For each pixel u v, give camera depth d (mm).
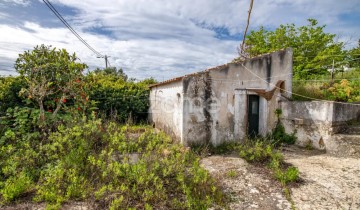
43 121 6363
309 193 4934
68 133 6039
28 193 4320
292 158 7152
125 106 12500
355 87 10508
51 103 7332
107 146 6062
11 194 4012
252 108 8938
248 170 6121
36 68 7191
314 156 7312
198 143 7816
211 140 8008
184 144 7609
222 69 8078
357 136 7309
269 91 8852
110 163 5047
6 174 4656
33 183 4641
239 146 7500
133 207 4055
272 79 8953
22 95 6793
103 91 12094
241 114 8461
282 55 9141
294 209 4340
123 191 4273
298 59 14305
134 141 6699
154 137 7074
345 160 6789
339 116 7957
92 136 6219
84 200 4168
